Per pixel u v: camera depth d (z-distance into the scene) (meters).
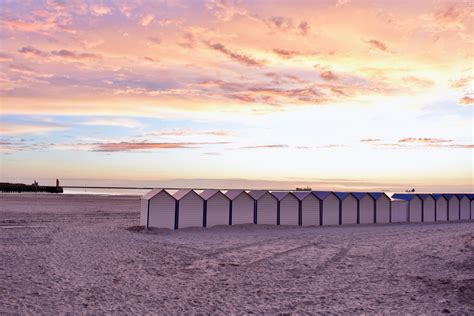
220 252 17.67
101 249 16.78
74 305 9.69
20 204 40.16
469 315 9.43
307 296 11.16
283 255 17.25
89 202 47.88
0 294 10.12
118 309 9.59
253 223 28.25
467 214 37.41
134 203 49.16
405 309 9.97
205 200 26.72
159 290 11.41
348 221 31.56
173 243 19.69
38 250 15.80
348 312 9.77
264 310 9.88
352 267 14.92
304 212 29.92
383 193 33.41
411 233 25.36
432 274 13.43
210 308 9.96
